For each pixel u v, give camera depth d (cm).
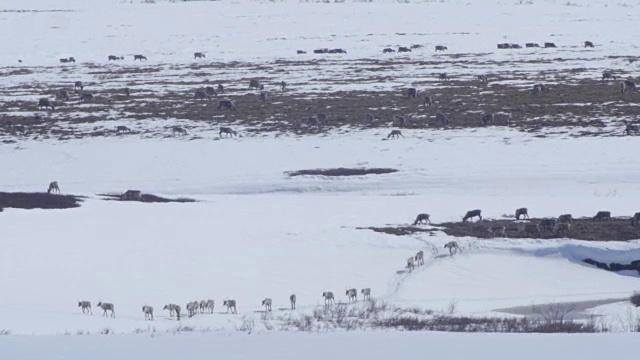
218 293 12788
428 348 6844
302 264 14100
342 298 12638
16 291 12506
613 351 6644
